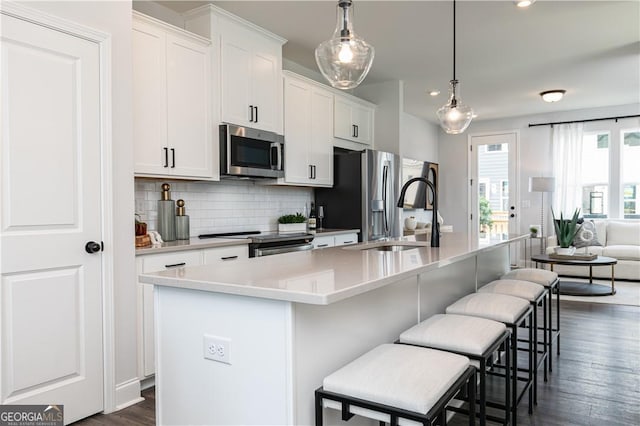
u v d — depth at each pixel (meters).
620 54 4.60
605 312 4.55
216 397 1.52
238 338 1.46
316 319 1.47
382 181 5.12
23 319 2.06
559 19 3.72
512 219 7.88
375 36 4.10
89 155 2.34
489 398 2.58
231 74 3.59
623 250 6.20
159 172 3.01
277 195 4.71
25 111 2.08
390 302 1.99
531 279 3.12
